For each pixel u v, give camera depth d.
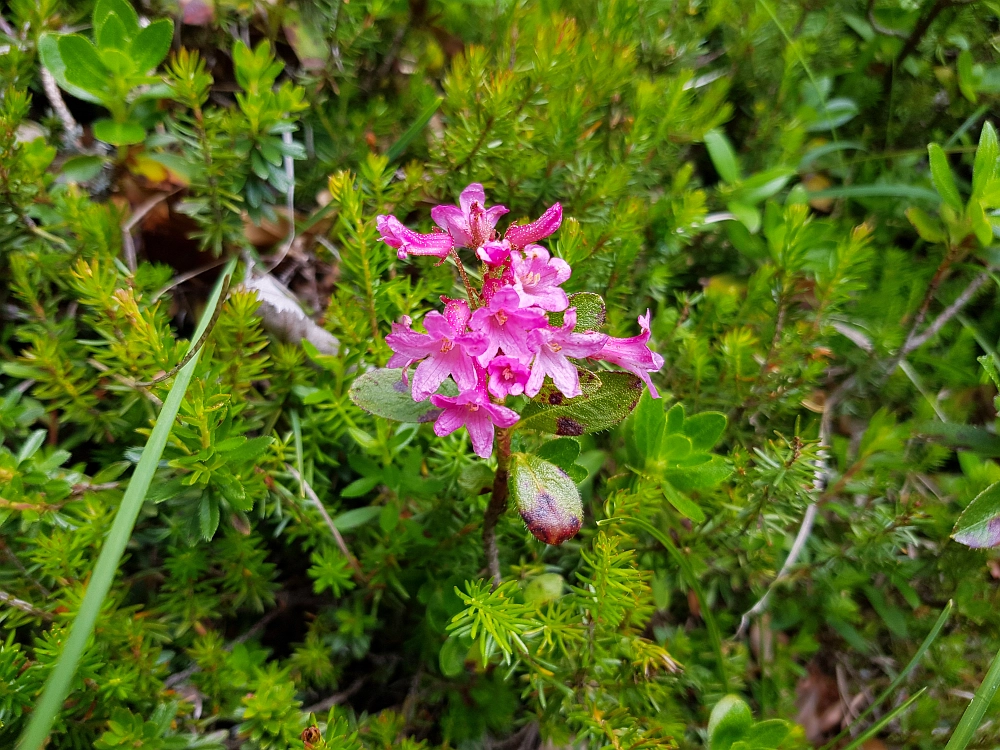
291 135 0.22
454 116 0.21
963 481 0.20
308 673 0.17
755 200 0.23
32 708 0.14
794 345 0.20
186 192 0.20
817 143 0.27
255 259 0.20
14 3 0.19
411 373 0.14
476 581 0.17
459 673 0.17
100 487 0.16
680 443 0.16
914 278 0.24
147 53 0.17
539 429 0.15
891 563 0.19
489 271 0.13
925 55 0.28
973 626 0.20
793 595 0.20
